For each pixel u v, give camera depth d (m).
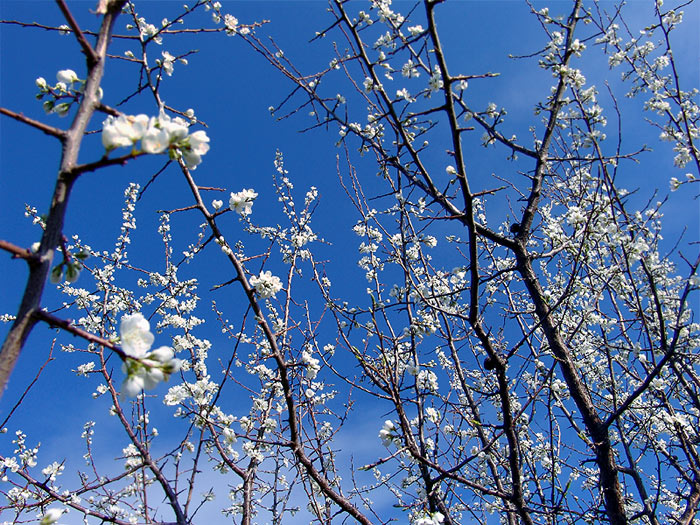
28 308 1.51
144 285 6.23
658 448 5.11
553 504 3.99
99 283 5.41
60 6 1.77
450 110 3.61
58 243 1.62
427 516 3.94
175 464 4.77
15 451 5.08
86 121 1.77
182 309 6.02
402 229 4.94
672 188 5.42
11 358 1.43
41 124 1.67
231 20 4.48
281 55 4.61
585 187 4.75
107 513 4.40
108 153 1.69
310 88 4.55
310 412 5.16
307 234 6.41
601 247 5.91
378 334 4.52
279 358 4.01
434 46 3.47
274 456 5.22
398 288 4.66
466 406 4.91
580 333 5.94
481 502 5.54
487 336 4.02
